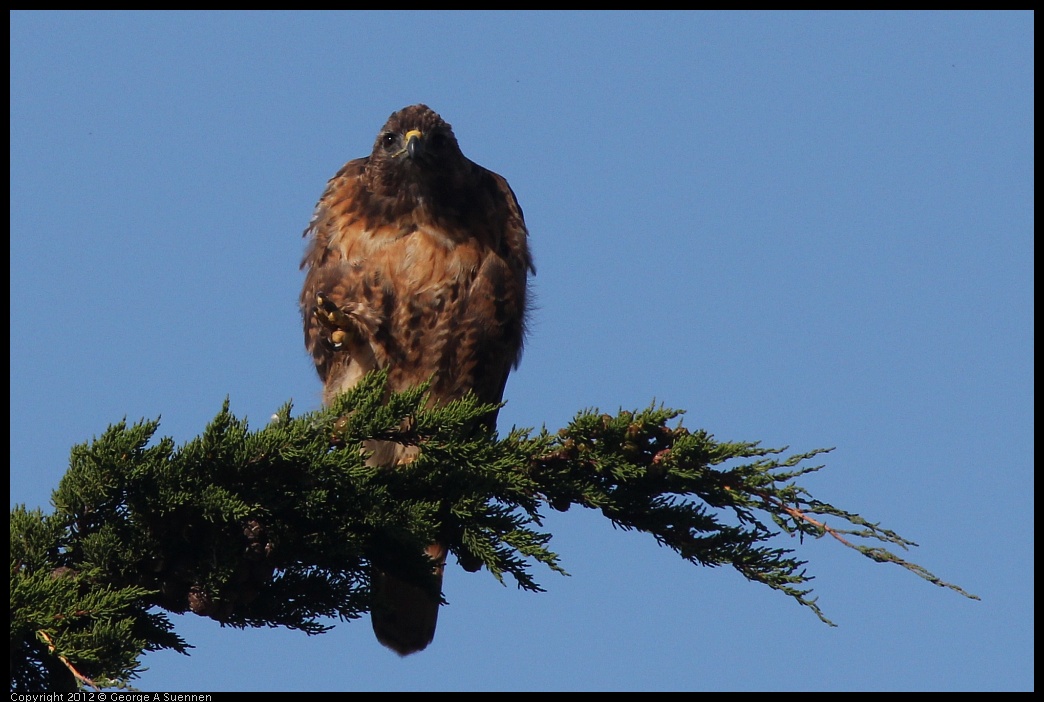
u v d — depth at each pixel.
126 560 10.16
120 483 10.09
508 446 11.31
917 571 10.28
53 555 10.27
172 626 10.42
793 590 10.65
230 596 10.35
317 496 10.41
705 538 11.00
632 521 11.27
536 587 10.84
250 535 10.44
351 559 11.20
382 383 10.90
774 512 10.88
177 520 10.30
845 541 10.62
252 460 10.34
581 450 11.30
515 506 11.38
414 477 11.38
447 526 11.39
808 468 10.95
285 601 11.02
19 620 9.32
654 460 11.20
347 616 11.09
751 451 11.04
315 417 10.71
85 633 9.34
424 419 10.91
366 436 10.77
